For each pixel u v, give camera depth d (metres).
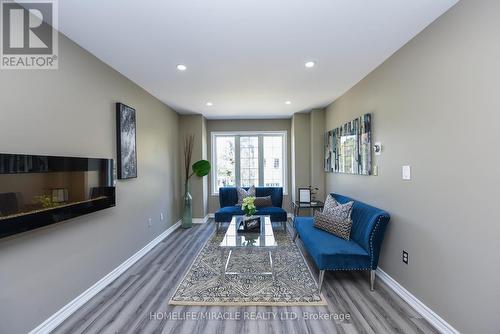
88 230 2.28
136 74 2.88
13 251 1.60
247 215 3.24
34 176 1.67
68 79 2.06
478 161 1.53
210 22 1.85
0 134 1.55
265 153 5.71
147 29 1.94
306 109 4.75
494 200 1.44
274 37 2.08
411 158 2.16
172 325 1.90
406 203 2.23
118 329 1.86
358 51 2.36
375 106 2.76
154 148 3.79
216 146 5.72
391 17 1.82
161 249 3.59
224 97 3.85
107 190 2.43
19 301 1.64
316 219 3.18
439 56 1.82
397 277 2.36
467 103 1.60
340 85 3.31
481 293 1.53
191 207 4.82
